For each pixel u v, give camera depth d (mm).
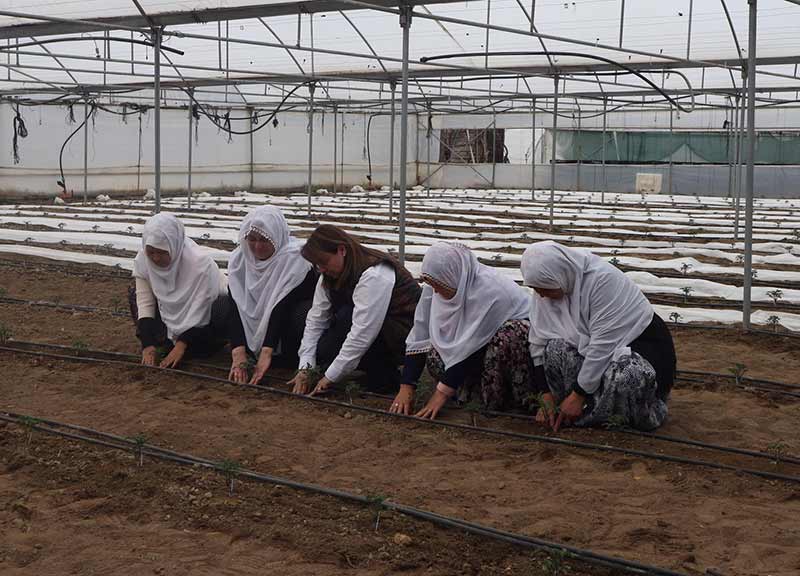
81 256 11953
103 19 11359
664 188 28672
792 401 5973
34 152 23031
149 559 3734
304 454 4914
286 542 3865
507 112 26312
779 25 13805
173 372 6367
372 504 4109
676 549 3812
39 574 3617
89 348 7145
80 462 4738
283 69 18438
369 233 15609
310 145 17344
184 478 4500
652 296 9922
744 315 7957
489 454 4918
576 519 4086
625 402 5059
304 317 6305
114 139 24641
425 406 5582
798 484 4484
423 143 31297
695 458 4867
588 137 30109
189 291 6488
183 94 25750
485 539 3869
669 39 14461
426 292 5559
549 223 17156
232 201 22906
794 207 22953
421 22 14992
